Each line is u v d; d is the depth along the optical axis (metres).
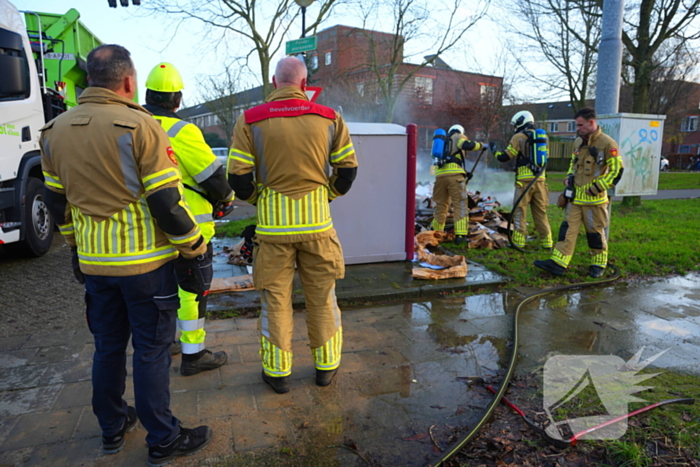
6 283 5.30
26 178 6.02
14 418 2.66
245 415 2.71
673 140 45.81
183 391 2.97
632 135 6.24
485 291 5.02
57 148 2.08
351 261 5.68
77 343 3.66
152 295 2.17
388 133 5.53
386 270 5.50
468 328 4.02
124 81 2.15
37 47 7.32
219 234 7.94
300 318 4.21
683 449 2.34
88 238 2.10
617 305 4.62
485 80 24.94
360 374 3.21
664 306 4.59
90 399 2.87
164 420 2.26
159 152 2.04
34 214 6.34
